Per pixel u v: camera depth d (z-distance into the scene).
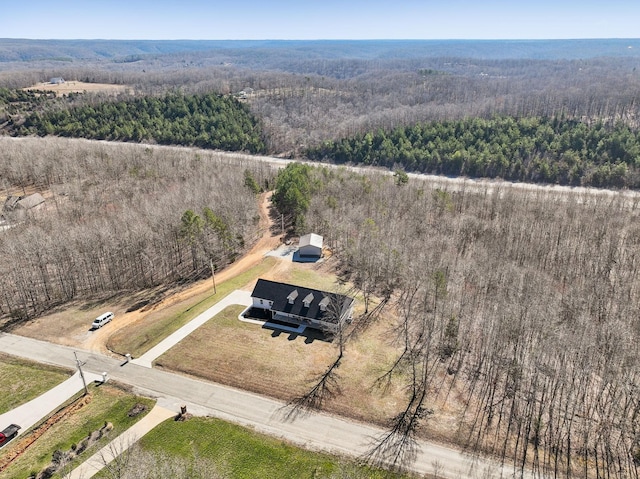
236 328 57.06
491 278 65.56
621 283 64.44
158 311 62.72
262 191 121.75
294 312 57.84
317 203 92.38
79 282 71.00
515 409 44.03
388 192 100.88
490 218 94.38
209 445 39.44
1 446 40.06
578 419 42.97
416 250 74.38
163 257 77.88
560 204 97.94
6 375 49.62
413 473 37.00
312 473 36.78
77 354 53.06
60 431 41.34
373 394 45.75
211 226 77.31
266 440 40.09
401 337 55.59
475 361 51.50
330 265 76.62
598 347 48.75
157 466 36.19
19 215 91.00
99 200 100.38
